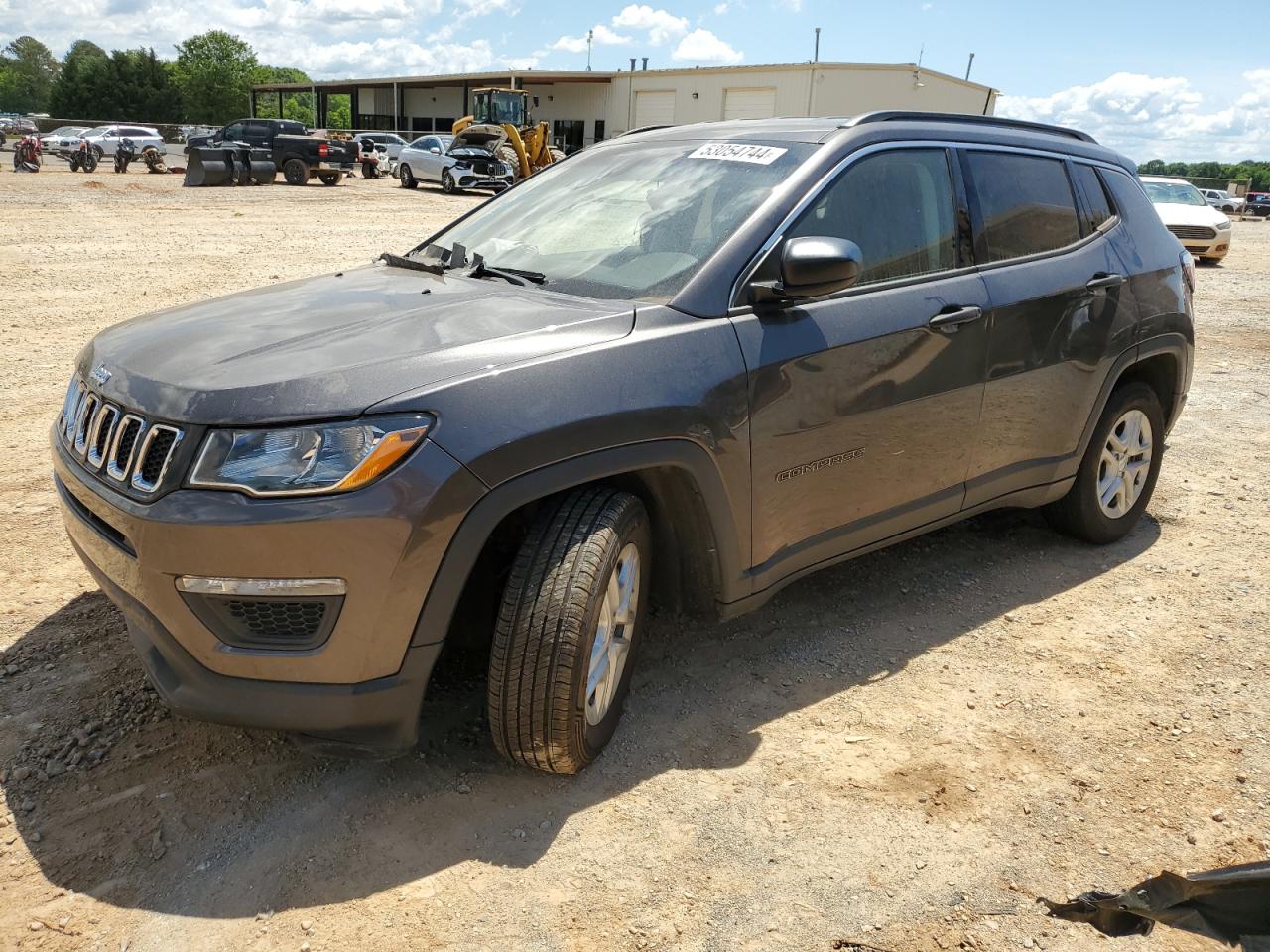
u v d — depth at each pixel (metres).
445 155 27.77
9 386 6.31
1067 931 2.26
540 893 2.29
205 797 2.56
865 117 3.45
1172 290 4.46
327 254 13.08
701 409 2.68
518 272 3.20
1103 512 4.40
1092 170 4.31
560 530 2.48
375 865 2.36
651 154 3.66
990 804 2.68
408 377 2.32
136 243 13.38
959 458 3.59
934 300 3.38
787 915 2.27
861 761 2.85
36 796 2.54
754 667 3.34
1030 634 3.66
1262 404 7.34
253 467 2.19
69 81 79.19
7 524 4.20
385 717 2.33
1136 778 2.81
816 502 3.14
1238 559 4.41
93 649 3.24
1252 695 3.28
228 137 29.47
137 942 2.11
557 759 2.54
